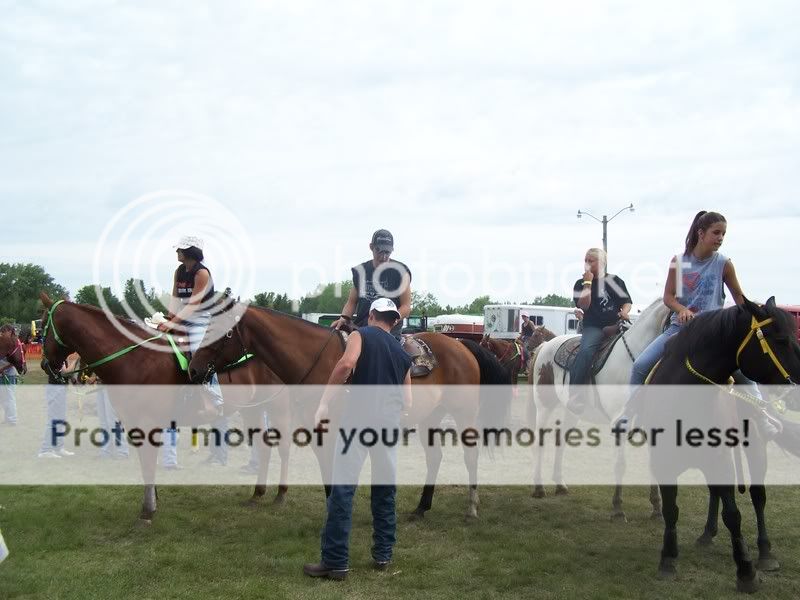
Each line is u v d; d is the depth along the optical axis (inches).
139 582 186.5
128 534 230.1
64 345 238.1
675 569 193.3
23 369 460.1
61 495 277.4
